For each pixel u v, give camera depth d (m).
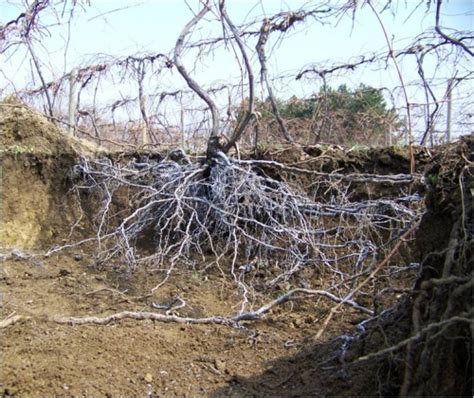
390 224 4.21
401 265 3.94
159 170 5.04
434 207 2.55
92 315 3.40
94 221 5.30
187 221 4.91
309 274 4.22
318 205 4.35
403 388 1.99
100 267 4.48
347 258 4.33
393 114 6.63
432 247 2.49
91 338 2.96
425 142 4.93
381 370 2.37
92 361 2.68
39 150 5.41
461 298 2.03
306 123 6.99
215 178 4.70
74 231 5.30
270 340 3.09
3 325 3.06
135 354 2.81
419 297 2.15
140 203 5.15
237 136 4.63
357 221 4.43
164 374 2.63
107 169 5.22
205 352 2.92
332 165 4.90
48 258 4.72
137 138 7.64
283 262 4.36
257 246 4.61
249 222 4.67
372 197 4.71
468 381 1.95
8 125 5.41
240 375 2.66
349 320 3.34
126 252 4.20
